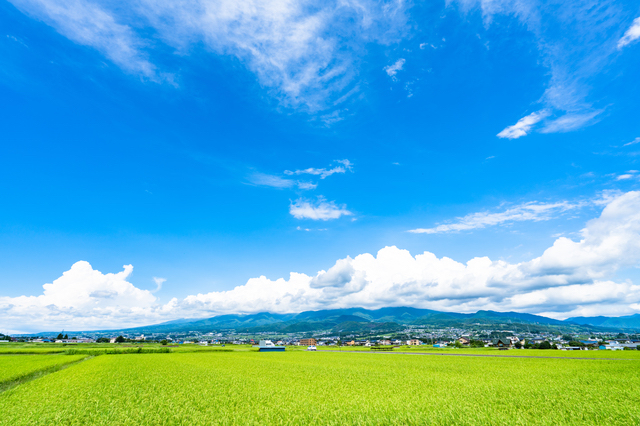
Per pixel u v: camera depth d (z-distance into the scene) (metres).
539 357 73.06
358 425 16.67
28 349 101.94
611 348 134.25
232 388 28.42
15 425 17.94
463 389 27.70
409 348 136.25
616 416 17.52
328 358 74.62
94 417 19.09
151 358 72.06
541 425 16.17
